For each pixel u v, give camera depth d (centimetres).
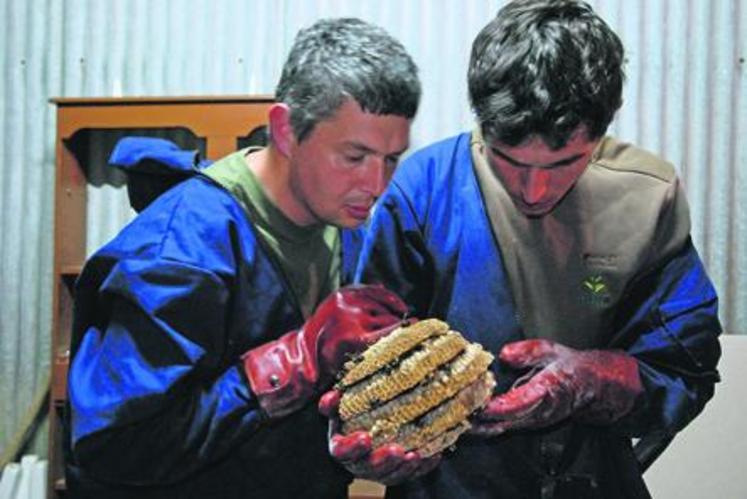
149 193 101
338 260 104
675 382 101
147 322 86
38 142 217
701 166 195
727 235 194
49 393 211
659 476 163
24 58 217
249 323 93
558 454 102
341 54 83
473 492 101
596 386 96
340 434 88
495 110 85
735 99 195
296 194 91
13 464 205
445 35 204
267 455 94
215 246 89
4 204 218
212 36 210
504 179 95
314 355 88
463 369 87
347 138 84
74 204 200
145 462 88
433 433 86
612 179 102
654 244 102
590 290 101
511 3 89
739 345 165
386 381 85
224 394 88
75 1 214
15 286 218
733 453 162
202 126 184
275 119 89
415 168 105
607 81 85
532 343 97
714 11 195
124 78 213
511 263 101
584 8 86
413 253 102
